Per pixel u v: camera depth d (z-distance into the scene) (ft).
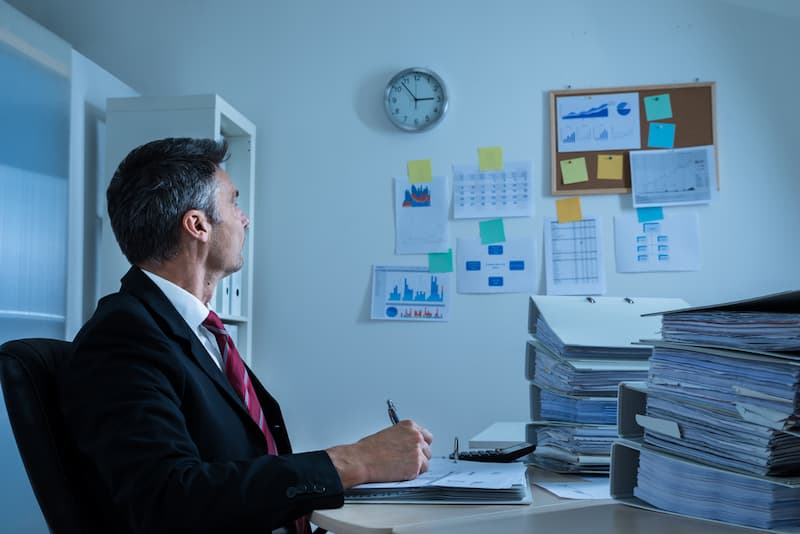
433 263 9.78
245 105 10.19
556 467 4.28
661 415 3.24
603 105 9.68
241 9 10.29
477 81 9.91
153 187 4.00
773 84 9.53
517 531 2.72
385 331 9.78
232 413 3.71
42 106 7.38
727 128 9.55
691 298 9.43
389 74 10.05
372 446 3.46
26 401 3.14
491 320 9.64
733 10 9.62
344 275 9.90
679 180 9.50
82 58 8.55
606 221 9.61
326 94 10.11
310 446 9.77
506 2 9.93
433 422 9.62
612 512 3.10
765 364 2.70
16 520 6.64
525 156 9.77
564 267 9.59
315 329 9.87
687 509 3.01
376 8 10.12
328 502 3.09
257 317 9.96
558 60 9.82
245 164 9.78
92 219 8.70
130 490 2.96
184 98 8.61
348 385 9.78
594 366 4.12
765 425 2.67
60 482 3.07
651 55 9.70
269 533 3.19
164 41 10.30
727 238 9.44
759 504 2.77
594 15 9.80
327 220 9.98
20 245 6.97
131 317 3.45
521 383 9.53
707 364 2.97
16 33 7.01
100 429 3.10
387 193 9.93
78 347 3.34
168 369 3.40
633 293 9.50
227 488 2.96
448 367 9.66
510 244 9.68
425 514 3.04
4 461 6.50
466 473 3.67
